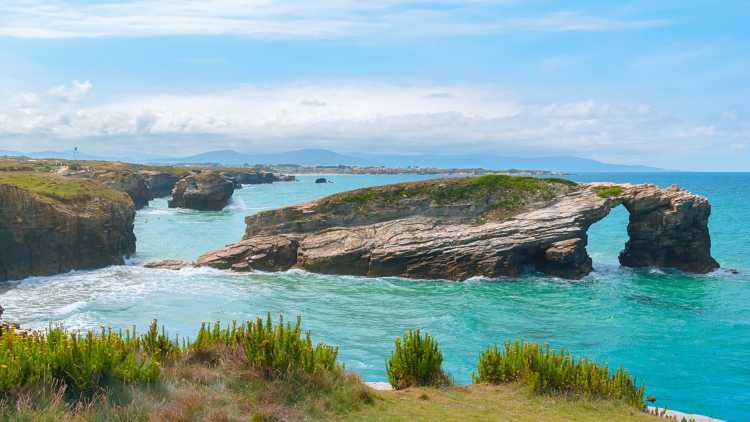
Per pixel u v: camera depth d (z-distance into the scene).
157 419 10.16
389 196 57.00
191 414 10.66
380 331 32.62
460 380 24.03
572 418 14.80
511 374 18.34
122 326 32.06
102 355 11.41
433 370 17.86
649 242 55.12
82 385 10.84
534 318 36.22
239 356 14.30
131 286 44.31
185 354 14.91
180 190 121.81
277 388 12.82
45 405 9.92
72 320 33.00
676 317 36.62
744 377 25.28
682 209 53.41
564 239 50.72
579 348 29.72
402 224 54.91
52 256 48.09
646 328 33.81
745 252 66.19
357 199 57.03
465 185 57.06
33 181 56.34
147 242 71.12
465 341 30.75
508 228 51.84
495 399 16.20
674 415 17.34
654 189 55.78
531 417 14.46
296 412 11.96
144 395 11.14
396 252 51.31
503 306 39.84
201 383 12.80
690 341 31.06
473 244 50.97
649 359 27.91
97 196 56.28
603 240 79.19
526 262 52.69
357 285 47.38
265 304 39.41
